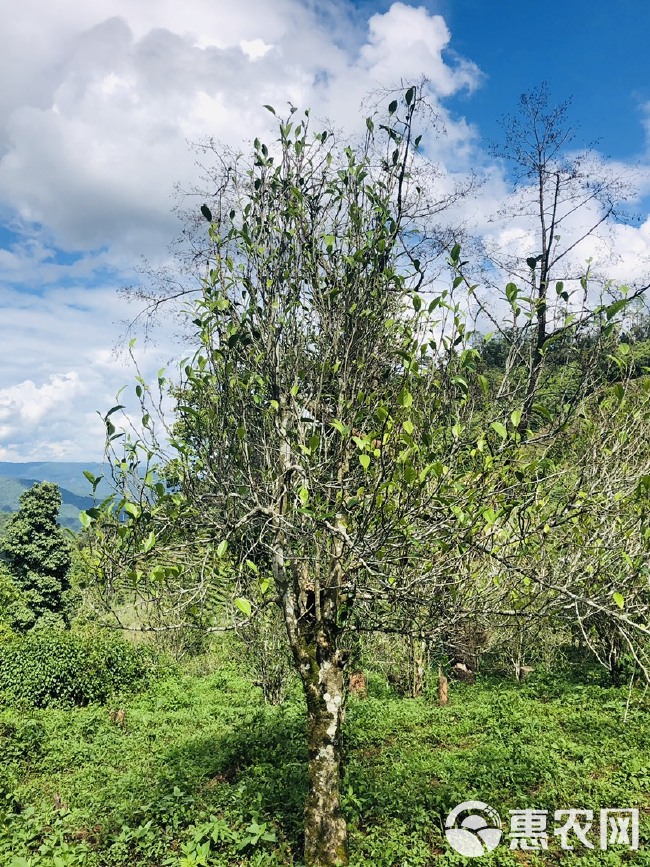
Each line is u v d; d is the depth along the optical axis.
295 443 5.27
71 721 14.35
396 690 15.09
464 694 14.33
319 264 5.99
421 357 5.38
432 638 5.75
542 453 5.15
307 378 6.06
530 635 9.91
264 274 5.86
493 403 5.12
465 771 8.70
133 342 5.29
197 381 5.59
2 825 7.60
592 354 4.73
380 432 5.05
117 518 4.67
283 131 5.99
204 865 6.36
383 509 4.75
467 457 5.27
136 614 5.49
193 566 5.22
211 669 20.19
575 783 8.12
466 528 4.78
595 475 5.53
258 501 5.27
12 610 31.25
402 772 8.77
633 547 5.66
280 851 6.58
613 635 11.70
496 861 6.42
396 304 5.98
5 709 15.77
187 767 9.85
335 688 6.20
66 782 10.13
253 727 11.45
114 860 6.98
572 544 5.36
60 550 34.25
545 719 11.16
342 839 5.90
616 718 10.78
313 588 6.41
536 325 4.92
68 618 33.38
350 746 10.45
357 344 5.77
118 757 11.31
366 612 6.42
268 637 13.89
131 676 18.75
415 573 5.79
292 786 8.35
